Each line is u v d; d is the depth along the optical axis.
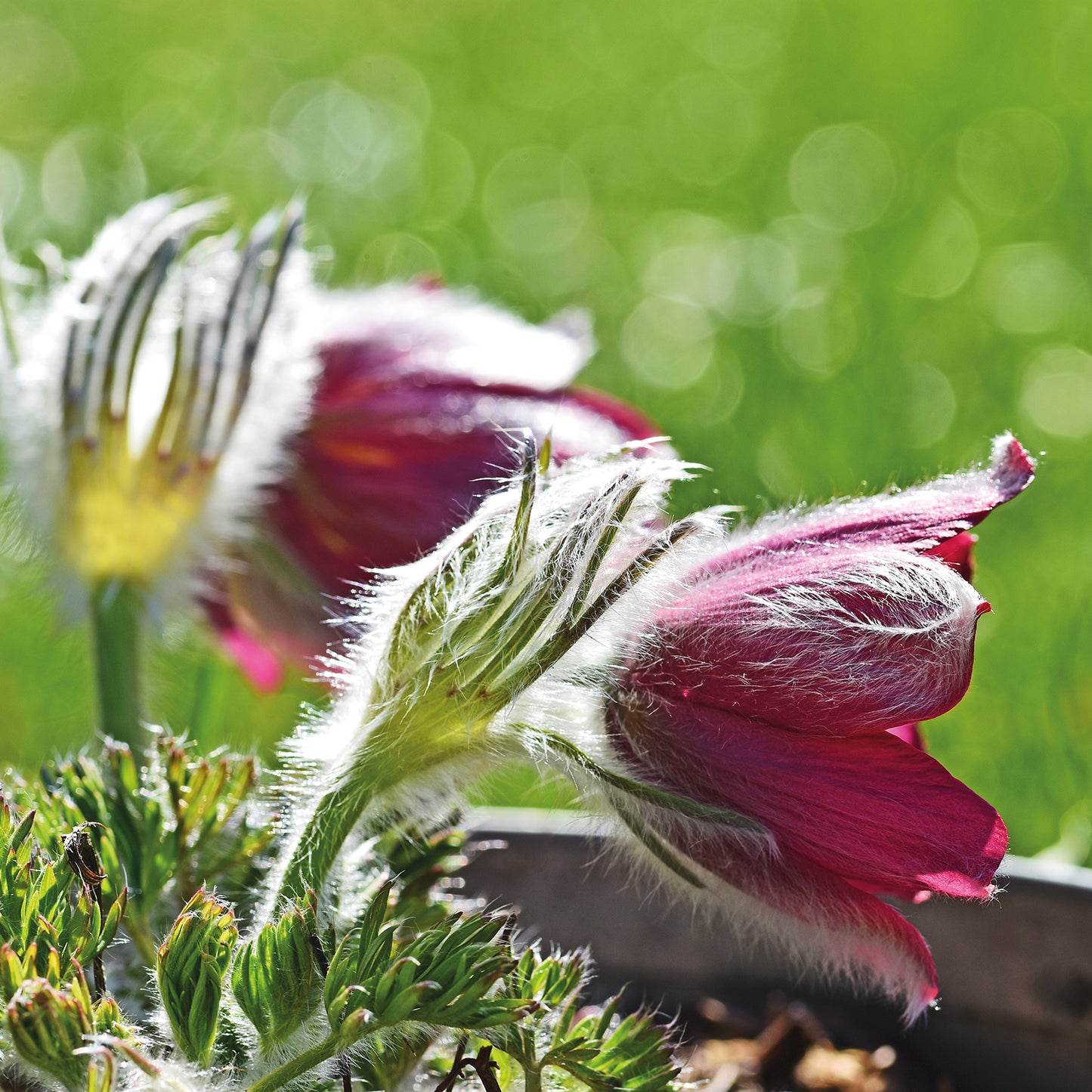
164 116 1.48
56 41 1.67
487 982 0.47
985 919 0.55
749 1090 0.55
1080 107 1.39
